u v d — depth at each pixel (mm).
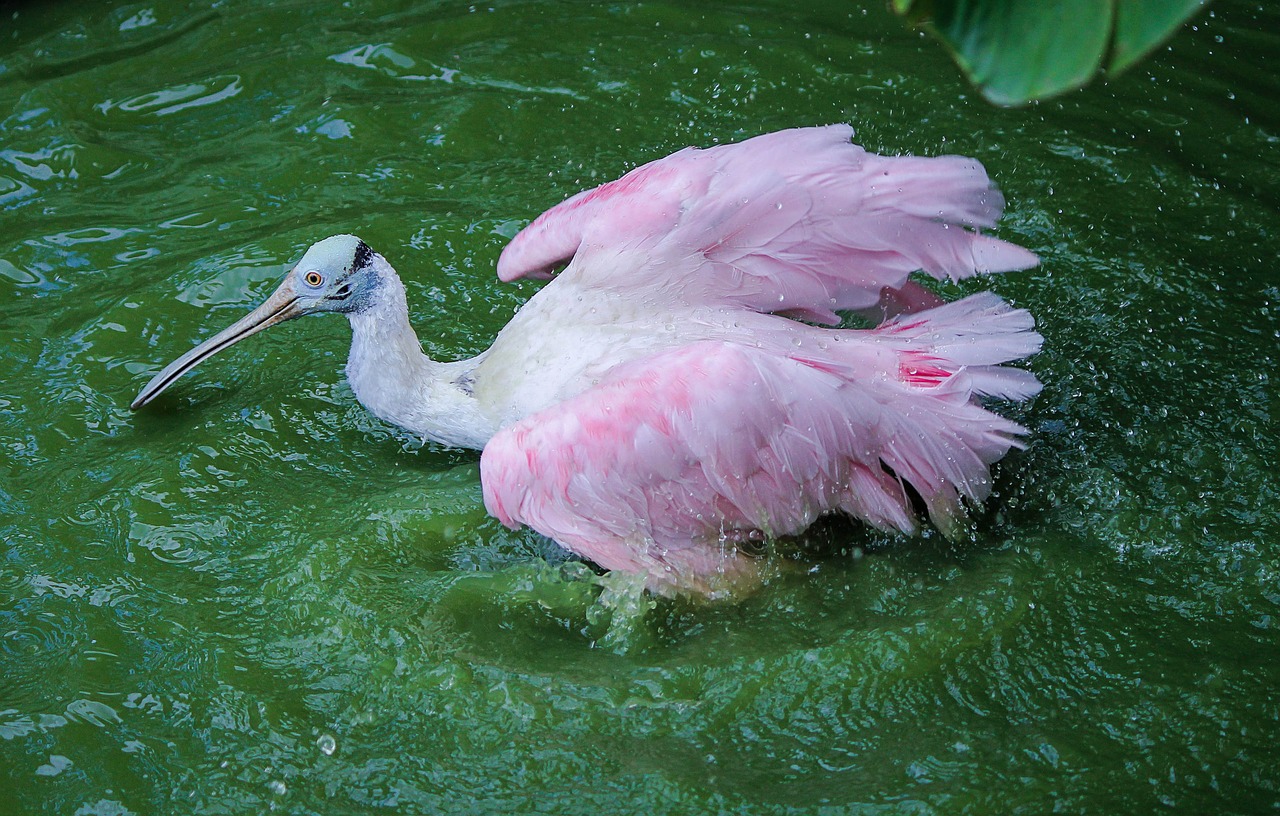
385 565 4977
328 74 8125
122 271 6637
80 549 5078
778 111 7688
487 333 6242
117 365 6066
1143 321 6090
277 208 7082
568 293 5266
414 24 8562
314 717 4352
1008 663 4453
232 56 8320
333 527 5152
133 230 6922
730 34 8391
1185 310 6156
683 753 4176
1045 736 4172
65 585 4910
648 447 4641
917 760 4098
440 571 4996
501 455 4766
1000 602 4652
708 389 4586
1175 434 5422
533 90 7934
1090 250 6562
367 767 4164
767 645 4594
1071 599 4695
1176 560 4848
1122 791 3971
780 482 4738
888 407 4730
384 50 8281
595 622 4785
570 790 4051
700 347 4699
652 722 4293
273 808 4027
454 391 5434
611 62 8156
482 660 4555
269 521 5219
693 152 5340
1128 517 5008
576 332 5176
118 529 5168
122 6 8852
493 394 5340
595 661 4582
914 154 7270
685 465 4684
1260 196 6949
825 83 7910
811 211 4918
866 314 5586
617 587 4852
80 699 4406
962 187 4898
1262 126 7496
